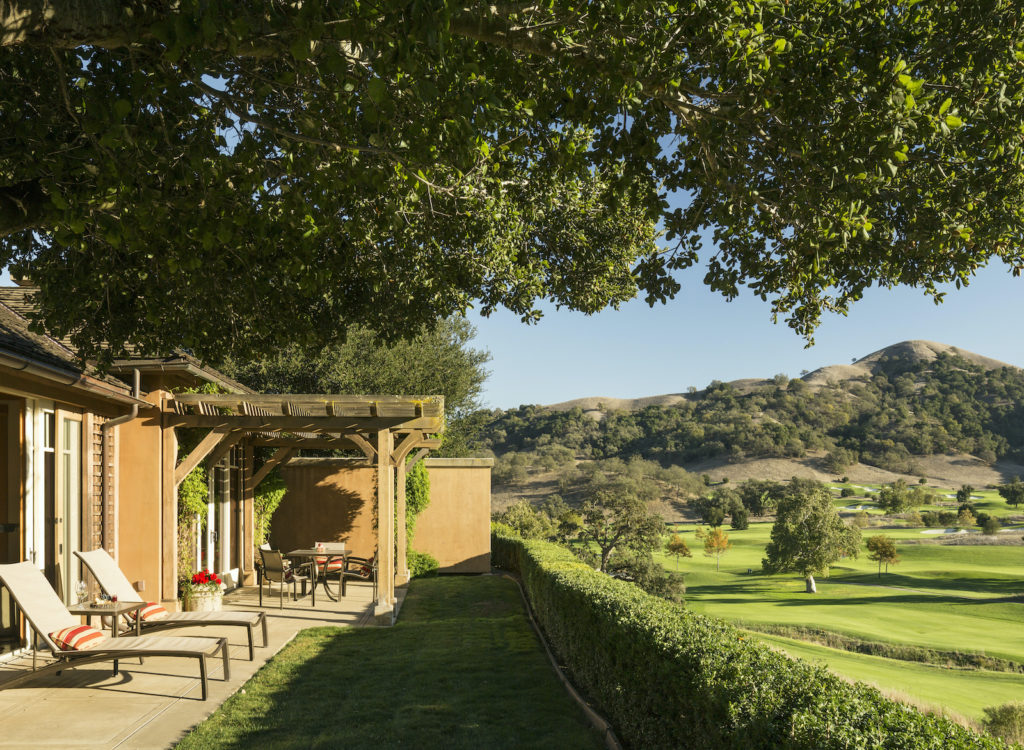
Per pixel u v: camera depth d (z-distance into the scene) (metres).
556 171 6.07
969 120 4.36
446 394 28.34
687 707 4.11
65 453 8.87
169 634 9.67
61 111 4.70
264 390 25.34
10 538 7.81
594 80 4.35
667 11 4.09
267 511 16.97
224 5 3.34
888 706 3.12
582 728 5.82
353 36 3.52
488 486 20.12
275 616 11.43
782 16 4.27
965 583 70.56
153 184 4.62
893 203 4.89
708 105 4.59
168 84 4.14
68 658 6.31
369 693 6.77
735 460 150.62
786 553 71.56
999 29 4.16
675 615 5.40
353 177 4.63
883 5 4.20
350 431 11.81
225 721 5.80
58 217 4.35
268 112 5.07
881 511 126.31
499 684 7.18
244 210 4.73
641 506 48.00
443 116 4.20
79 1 3.21
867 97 4.04
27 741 5.34
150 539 10.70
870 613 52.78
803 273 5.53
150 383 10.81
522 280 9.83
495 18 3.88
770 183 5.00
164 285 5.94
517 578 17.64
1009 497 129.62
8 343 6.71
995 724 13.99
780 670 3.68
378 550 11.17
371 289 7.91
